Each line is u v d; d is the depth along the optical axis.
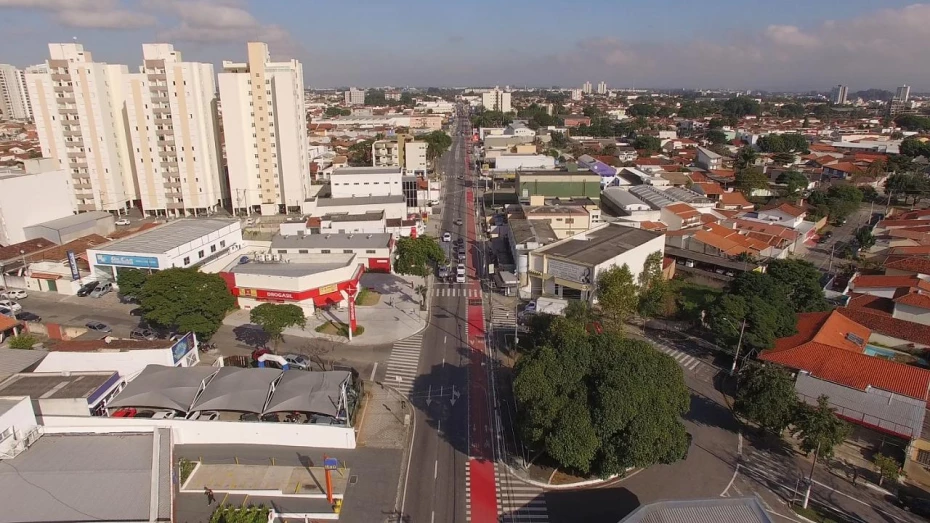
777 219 119.62
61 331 73.50
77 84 125.94
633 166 177.00
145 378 55.25
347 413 52.88
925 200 155.00
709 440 53.22
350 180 133.00
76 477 41.31
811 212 132.00
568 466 46.56
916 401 52.03
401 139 180.88
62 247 100.12
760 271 83.88
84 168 132.12
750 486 47.03
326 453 50.94
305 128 146.88
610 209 132.25
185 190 134.88
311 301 80.12
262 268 83.81
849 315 75.00
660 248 95.19
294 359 64.69
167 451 44.47
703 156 192.50
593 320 71.62
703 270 100.88
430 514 43.78
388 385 62.50
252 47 130.62
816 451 47.03
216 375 56.69
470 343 72.69
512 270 96.69
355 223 108.81
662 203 122.50
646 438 42.66
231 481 47.06
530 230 101.69
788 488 46.88
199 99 131.88
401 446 52.03
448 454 50.97
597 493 46.12
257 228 125.44
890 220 121.25
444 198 161.00
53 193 113.19
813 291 78.19
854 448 52.19
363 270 97.56
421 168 178.50
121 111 134.38
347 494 45.78
